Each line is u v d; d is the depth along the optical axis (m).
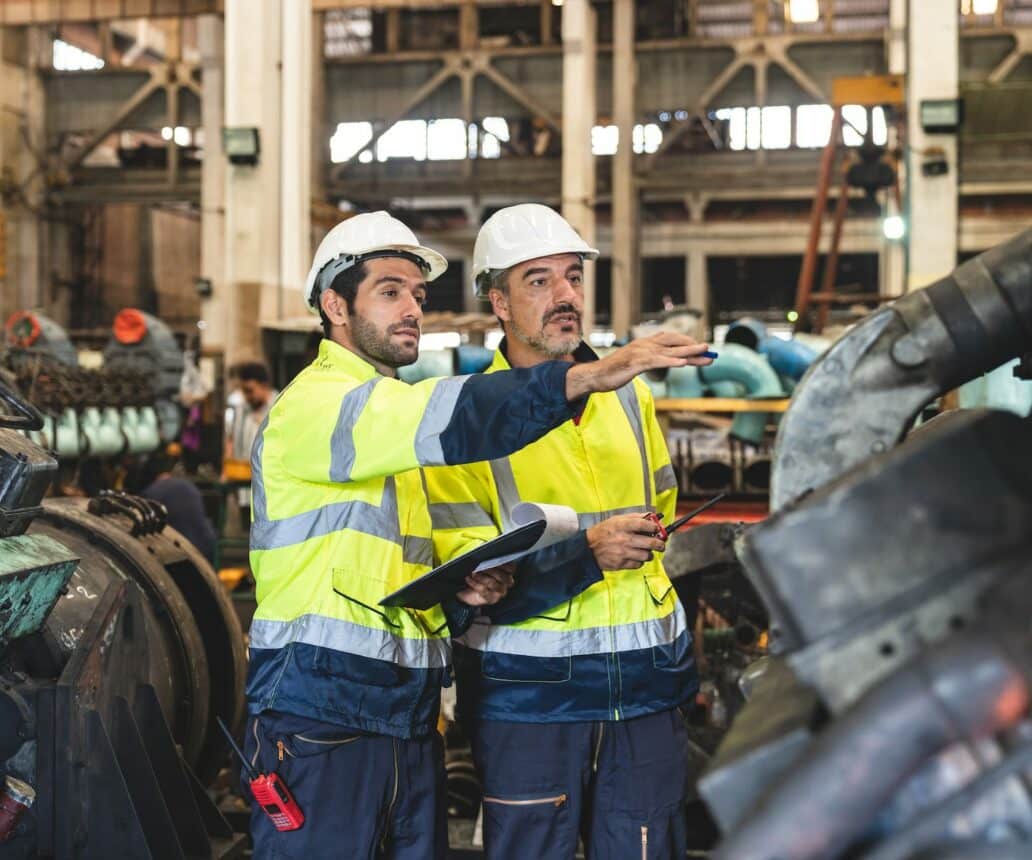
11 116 32.03
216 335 28.25
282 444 2.84
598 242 34.03
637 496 3.27
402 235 3.01
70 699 2.95
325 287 3.01
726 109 30.83
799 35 29.78
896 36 27.78
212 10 28.11
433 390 2.57
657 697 3.13
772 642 1.81
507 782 3.10
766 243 32.56
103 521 4.36
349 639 2.79
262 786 2.73
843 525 1.40
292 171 20.02
